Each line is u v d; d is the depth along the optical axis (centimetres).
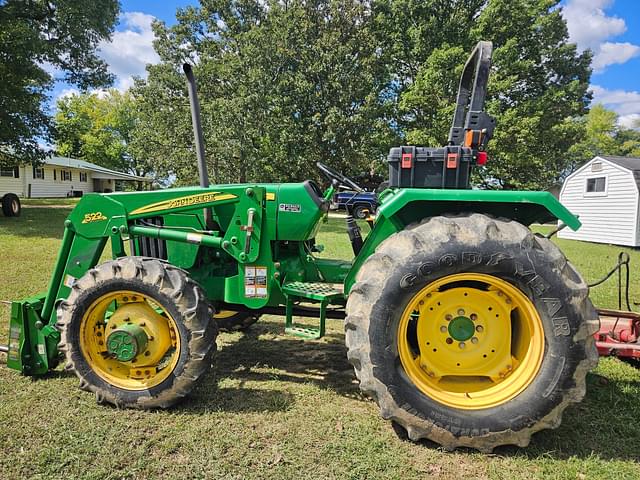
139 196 304
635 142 5106
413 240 228
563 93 2228
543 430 248
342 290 294
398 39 2491
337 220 1812
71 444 227
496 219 238
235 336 413
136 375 273
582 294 219
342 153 2320
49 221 1448
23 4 1590
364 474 209
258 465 214
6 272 654
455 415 223
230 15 2508
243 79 2095
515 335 247
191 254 322
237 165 2092
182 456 220
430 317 245
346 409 271
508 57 2153
